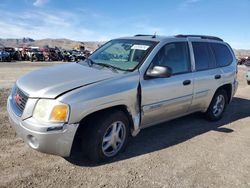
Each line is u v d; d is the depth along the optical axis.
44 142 3.57
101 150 4.05
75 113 3.63
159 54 4.85
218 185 3.79
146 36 5.53
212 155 4.71
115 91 4.04
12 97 4.27
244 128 6.25
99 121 3.97
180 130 5.82
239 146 5.18
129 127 4.44
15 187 3.38
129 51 4.97
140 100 4.46
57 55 33.88
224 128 6.15
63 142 3.64
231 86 6.79
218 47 6.50
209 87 5.95
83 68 4.67
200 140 5.34
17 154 4.21
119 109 4.32
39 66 21.83
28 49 32.41
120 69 4.56
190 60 5.53
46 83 3.91
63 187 3.46
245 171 4.23
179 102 5.23
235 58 7.10
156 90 4.66
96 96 3.82
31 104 3.67
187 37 5.70
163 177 3.88
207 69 5.95
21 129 3.71
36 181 3.54
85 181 3.63
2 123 5.47
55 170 3.84
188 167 4.22
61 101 3.60
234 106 8.46
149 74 4.54
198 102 5.79
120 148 4.38
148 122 4.82
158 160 4.38
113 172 3.91
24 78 4.38
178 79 5.12
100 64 4.83
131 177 3.81
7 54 27.88
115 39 5.75
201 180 3.88
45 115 3.59
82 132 4.02
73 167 3.96
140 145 4.91
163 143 5.07
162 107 4.88
